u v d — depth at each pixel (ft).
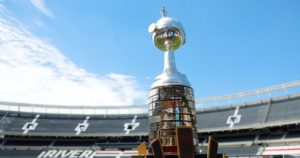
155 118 47.73
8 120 216.54
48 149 206.39
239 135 198.29
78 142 218.59
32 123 219.82
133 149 207.92
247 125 189.37
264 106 199.31
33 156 194.08
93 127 224.74
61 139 218.18
